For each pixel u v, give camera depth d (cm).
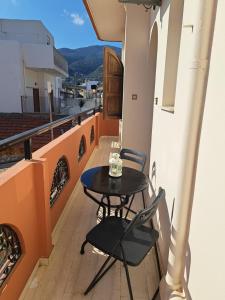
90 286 166
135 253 150
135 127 416
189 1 137
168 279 143
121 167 218
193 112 115
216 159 97
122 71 520
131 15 376
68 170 290
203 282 108
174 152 163
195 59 110
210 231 101
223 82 93
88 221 258
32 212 172
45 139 761
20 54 1385
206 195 106
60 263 193
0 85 1380
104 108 501
